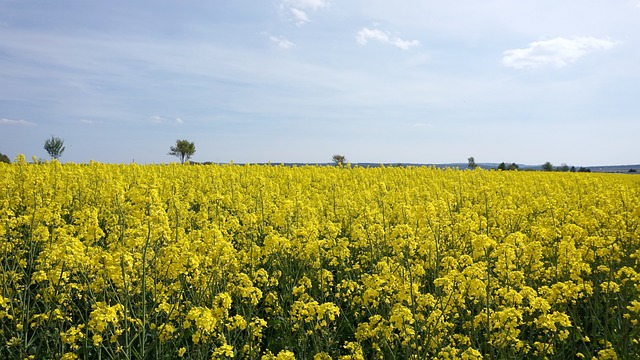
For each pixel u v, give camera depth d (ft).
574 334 20.98
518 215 36.32
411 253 23.90
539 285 25.08
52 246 22.65
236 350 19.61
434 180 72.59
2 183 39.52
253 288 20.08
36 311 21.94
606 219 34.73
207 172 64.69
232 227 31.48
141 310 19.33
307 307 18.66
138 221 24.20
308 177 71.26
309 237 27.04
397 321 16.92
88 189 44.62
